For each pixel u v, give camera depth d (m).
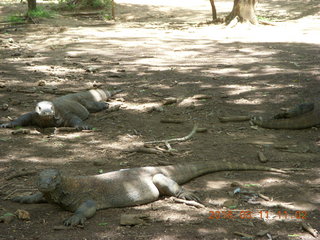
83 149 9.67
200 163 8.93
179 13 32.06
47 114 10.16
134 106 11.41
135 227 7.91
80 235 7.79
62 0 32.66
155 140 9.97
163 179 8.43
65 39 20.09
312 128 10.34
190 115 10.95
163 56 16.30
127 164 9.20
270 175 8.91
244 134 10.16
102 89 12.05
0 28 23.34
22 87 12.32
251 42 19.33
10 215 8.05
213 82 12.70
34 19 26.48
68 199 8.15
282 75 13.05
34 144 9.82
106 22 27.97
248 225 7.95
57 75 13.27
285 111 10.53
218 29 23.69
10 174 8.93
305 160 9.29
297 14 29.39
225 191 8.56
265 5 33.94
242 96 11.76
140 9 33.16
